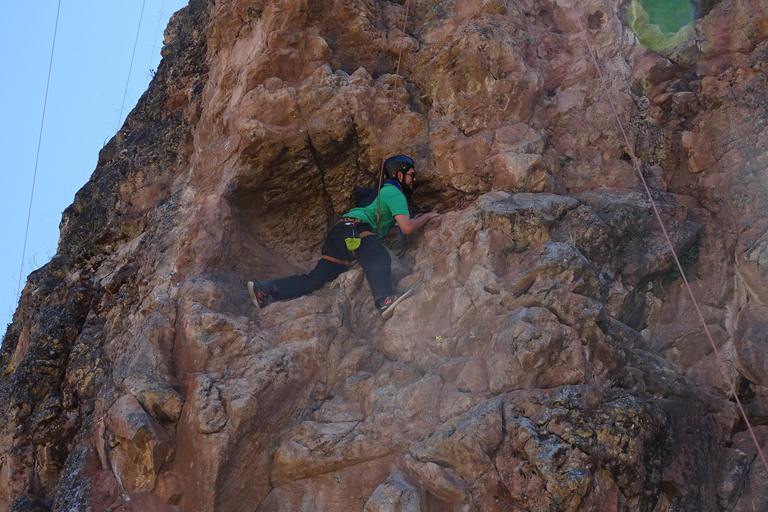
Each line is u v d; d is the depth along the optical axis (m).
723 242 4.91
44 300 6.11
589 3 5.89
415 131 5.31
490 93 5.30
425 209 5.41
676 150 5.47
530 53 5.57
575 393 3.79
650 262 4.83
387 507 3.58
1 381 6.27
